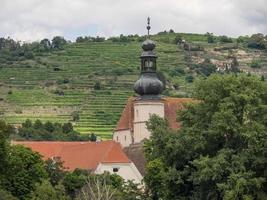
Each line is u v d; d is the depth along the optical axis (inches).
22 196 6200.8
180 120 5113.2
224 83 5027.1
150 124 5182.1
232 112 4840.1
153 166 5467.5
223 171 4648.1
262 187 4714.6
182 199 4923.7
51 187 6067.9
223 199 4581.7
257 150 4722.0
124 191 5905.5
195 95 5098.4
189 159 4943.4
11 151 6299.2
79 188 6658.5
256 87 5024.6
